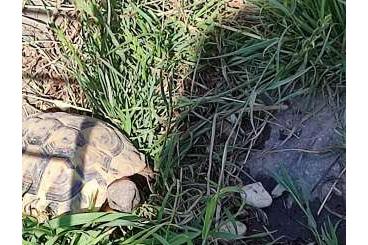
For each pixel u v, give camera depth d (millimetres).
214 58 988
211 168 957
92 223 905
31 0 1028
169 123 963
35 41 1020
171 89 988
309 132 948
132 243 886
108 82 983
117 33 1006
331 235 910
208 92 981
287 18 969
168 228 898
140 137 974
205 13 1004
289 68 949
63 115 955
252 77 972
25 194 921
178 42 1000
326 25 933
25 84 1012
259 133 956
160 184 945
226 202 940
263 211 929
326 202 925
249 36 987
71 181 913
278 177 934
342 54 942
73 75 1003
